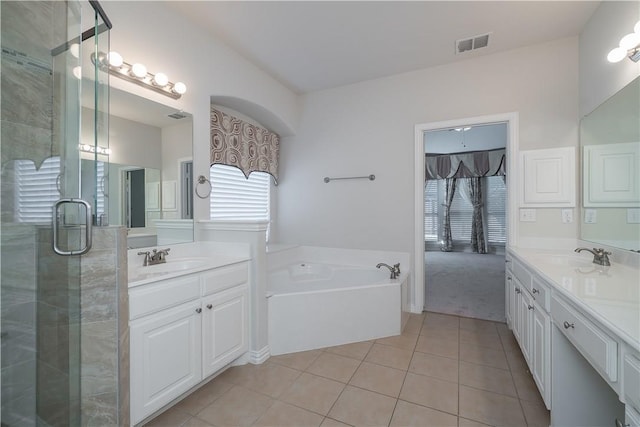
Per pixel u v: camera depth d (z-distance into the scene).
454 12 2.15
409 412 1.59
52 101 1.14
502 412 1.58
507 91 2.66
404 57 2.78
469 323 2.83
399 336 2.55
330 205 3.51
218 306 1.86
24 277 1.04
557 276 1.49
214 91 2.46
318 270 3.37
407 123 3.10
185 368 1.64
